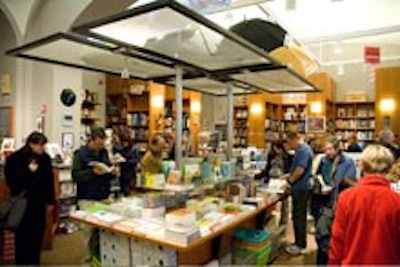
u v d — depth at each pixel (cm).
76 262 431
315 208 473
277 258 458
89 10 545
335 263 227
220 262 358
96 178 394
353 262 216
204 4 394
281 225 506
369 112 1156
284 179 511
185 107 1000
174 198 326
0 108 730
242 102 1138
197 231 267
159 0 211
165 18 228
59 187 534
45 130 688
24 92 707
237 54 316
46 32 629
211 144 604
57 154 562
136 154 571
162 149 421
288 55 420
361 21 824
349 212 221
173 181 328
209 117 1194
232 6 522
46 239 473
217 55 318
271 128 1159
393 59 1103
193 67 365
